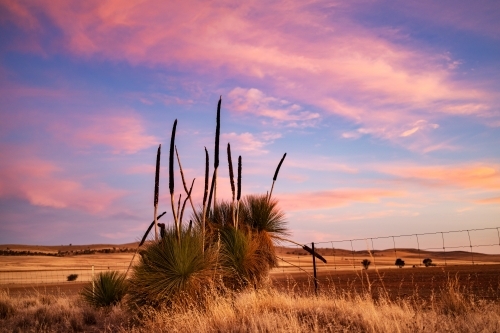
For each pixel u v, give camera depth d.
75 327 11.31
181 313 8.68
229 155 12.34
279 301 9.07
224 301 8.74
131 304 9.94
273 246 12.18
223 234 11.44
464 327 6.21
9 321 13.02
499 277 15.53
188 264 9.59
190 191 11.66
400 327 6.23
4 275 65.75
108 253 140.88
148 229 11.25
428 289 13.48
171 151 10.27
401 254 58.66
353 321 7.09
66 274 63.94
